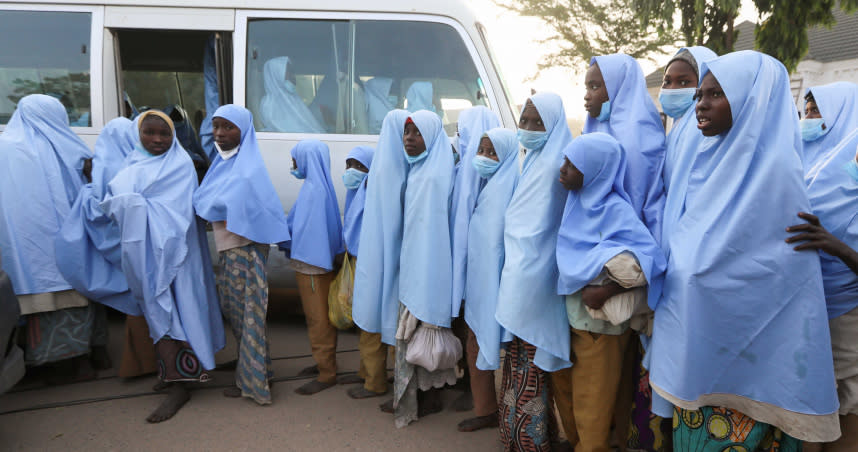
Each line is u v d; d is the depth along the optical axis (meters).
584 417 2.18
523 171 2.30
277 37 4.06
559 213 2.20
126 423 2.77
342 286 3.06
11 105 4.02
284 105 4.05
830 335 1.90
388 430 2.72
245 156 2.85
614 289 1.92
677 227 1.91
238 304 2.96
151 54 4.85
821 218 1.91
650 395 2.25
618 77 2.33
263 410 2.92
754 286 1.73
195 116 5.29
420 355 2.58
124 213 2.71
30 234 2.92
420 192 2.58
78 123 4.01
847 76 14.93
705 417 1.89
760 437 1.83
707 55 2.14
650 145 2.20
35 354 3.00
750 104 1.73
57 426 2.74
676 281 1.83
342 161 4.01
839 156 1.96
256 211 2.78
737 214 1.73
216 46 4.12
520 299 2.13
